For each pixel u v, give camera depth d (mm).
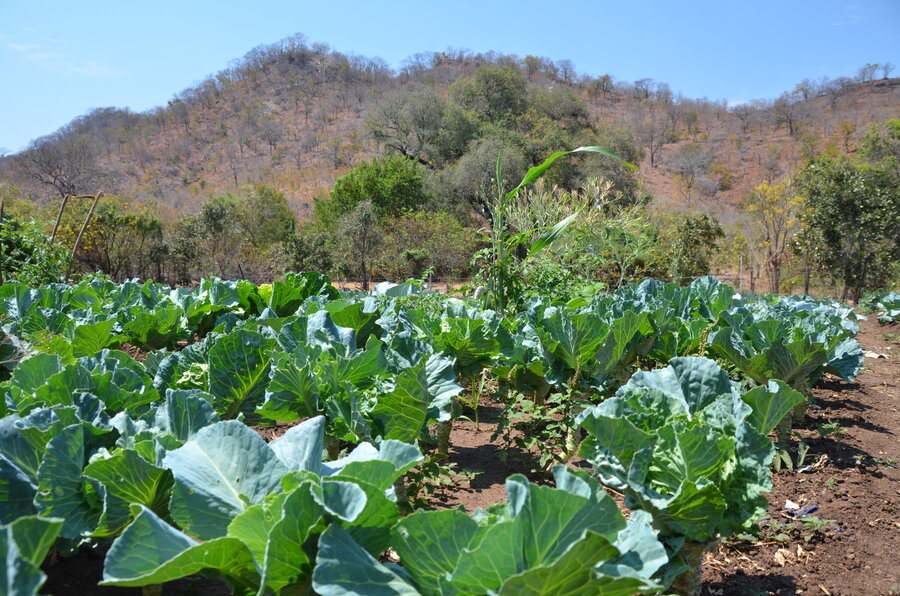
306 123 150625
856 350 6293
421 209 47812
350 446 4711
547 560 2066
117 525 2680
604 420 2998
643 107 149250
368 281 34125
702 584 3555
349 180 49094
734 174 105875
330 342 4770
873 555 3912
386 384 4016
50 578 3094
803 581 3611
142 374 4309
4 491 2711
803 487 4840
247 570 2248
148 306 8148
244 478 2578
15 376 3805
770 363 5879
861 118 121188
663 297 8430
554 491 2039
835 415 6773
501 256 8273
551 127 62469
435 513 2127
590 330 5254
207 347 4656
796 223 28109
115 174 120500
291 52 188750
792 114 127500
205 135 152625
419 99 76688
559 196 15320
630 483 2947
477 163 51844
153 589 2646
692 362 3686
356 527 2256
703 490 2795
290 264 33000
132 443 2947
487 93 85375
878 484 4930
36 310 6762
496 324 5609
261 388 4352
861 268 25797
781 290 30328
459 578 1956
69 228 25125
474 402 5812
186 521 2439
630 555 2256
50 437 2877
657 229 24078
